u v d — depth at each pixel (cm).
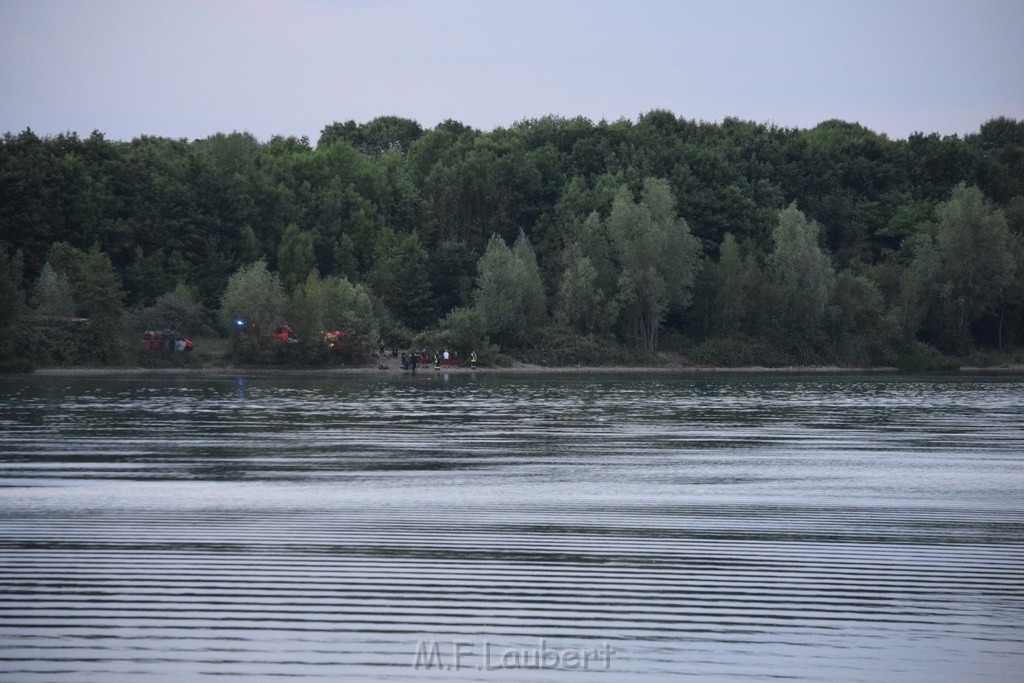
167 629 4909
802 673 4466
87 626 4944
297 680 4350
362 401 19288
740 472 9869
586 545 6556
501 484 8994
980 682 4375
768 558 6269
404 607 5259
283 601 5334
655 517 7500
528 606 5300
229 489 8619
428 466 10144
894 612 5244
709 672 4472
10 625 4944
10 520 7231
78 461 10312
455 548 6450
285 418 15375
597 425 14712
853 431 14075
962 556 6353
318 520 7288
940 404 19812
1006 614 5222
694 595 5503
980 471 10025
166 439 12344
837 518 7500
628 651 4694
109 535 6744
